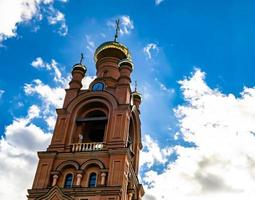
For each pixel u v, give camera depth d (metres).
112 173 44.50
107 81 54.88
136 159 53.34
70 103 52.53
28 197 44.31
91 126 53.50
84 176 45.62
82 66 56.44
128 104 50.72
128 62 55.44
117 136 47.88
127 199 46.50
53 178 45.75
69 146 48.44
